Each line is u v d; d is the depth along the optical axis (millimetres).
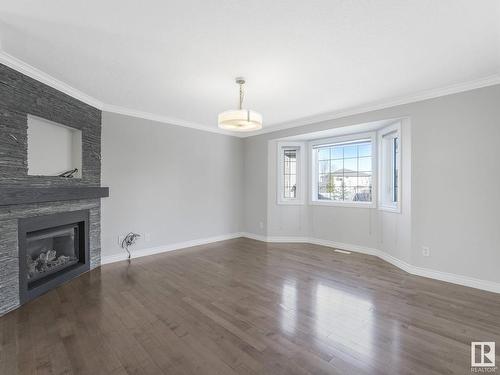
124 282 3146
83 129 3436
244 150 5840
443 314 2385
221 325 2195
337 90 3215
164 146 4539
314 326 2186
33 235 2793
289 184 5523
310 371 1661
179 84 3068
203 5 1730
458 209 3082
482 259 2932
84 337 2018
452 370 1669
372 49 2277
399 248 3742
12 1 1684
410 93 3328
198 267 3723
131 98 3570
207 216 5215
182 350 1864
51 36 2098
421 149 3354
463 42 2156
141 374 1633
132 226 4152
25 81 2625
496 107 2824
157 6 1741
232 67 2629
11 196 2393
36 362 1732
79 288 2967
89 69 2688
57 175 3180
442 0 1671
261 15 1834
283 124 4941
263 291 2895
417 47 2240
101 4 1724
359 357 1795
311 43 2188
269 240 5395
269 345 1927
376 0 1679
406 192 3562
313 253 4488
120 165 4000
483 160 2910
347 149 4930
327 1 1692
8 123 2469
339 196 5039
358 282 3160
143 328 2145
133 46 2250
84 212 3451
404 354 1828
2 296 2373
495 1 1669
